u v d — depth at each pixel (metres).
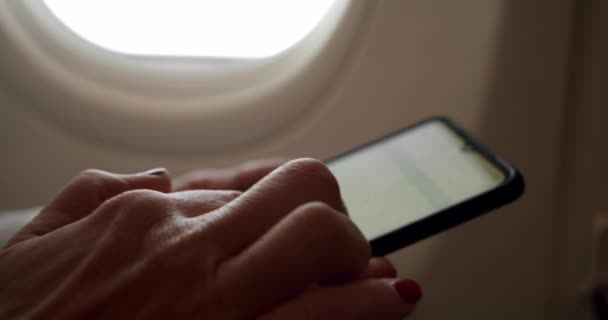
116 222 0.24
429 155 0.42
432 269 0.59
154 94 0.55
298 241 0.21
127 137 0.56
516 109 0.54
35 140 0.55
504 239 0.58
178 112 0.55
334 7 0.53
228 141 0.57
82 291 0.22
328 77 0.55
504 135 0.54
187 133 0.56
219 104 0.56
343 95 0.55
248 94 0.56
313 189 0.24
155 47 0.55
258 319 0.21
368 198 0.39
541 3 0.50
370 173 0.43
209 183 0.43
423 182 0.39
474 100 0.53
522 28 0.51
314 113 0.56
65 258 0.24
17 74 0.53
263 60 0.57
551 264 0.60
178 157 0.57
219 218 0.22
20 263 0.24
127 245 0.23
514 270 0.60
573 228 0.60
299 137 0.57
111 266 0.23
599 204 0.58
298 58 0.55
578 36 0.53
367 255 0.23
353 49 0.53
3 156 0.56
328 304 0.22
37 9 0.53
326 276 0.22
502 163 0.35
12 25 0.51
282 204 0.23
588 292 0.60
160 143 0.56
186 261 0.22
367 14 0.52
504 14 0.50
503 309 0.60
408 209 0.36
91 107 0.54
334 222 0.21
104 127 0.55
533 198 0.57
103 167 0.57
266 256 0.21
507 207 0.58
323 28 0.54
